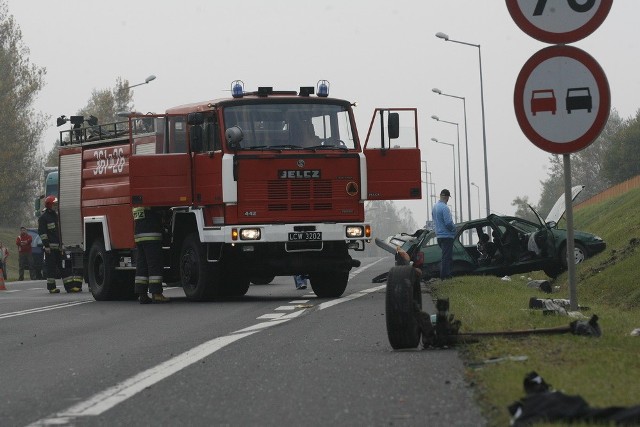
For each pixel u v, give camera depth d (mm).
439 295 20203
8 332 16281
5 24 98250
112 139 25734
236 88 22562
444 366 10055
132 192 22562
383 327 14844
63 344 13992
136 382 9883
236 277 23375
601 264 26984
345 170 22719
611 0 11883
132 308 21469
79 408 8516
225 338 13820
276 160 22312
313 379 9680
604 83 12000
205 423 7688
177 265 23938
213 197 22312
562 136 12086
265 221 22250
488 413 7387
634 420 6461
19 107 98688
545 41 11984
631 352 10125
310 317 17125
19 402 8984
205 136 22578
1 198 98062
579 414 6680
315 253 22922
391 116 23203
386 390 8844
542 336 11297
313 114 22766
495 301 17375
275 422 7633
